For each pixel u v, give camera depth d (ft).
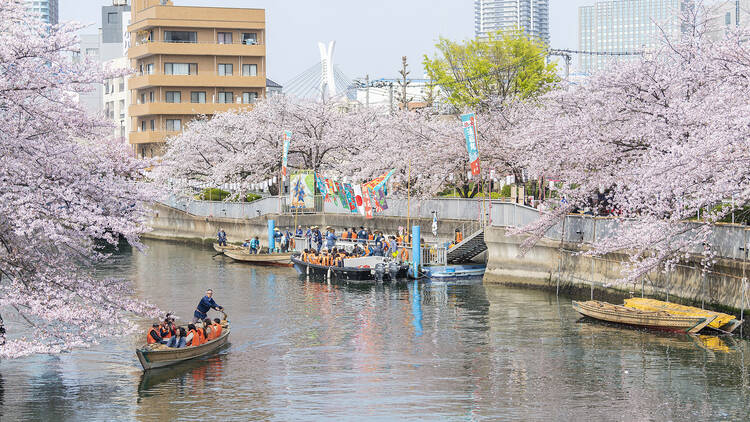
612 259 123.44
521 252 145.38
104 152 78.48
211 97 315.99
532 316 120.06
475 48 238.27
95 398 80.07
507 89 227.81
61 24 70.18
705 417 71.56
